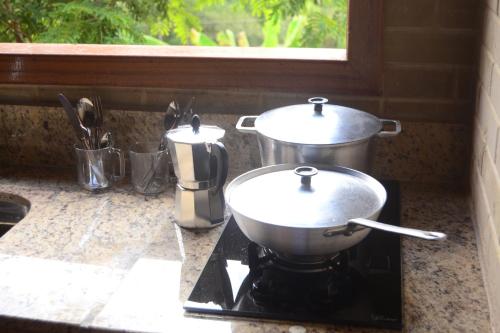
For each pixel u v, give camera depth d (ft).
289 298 3.02
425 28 4.29
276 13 9.39
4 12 8.26
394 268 3.31
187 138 3.64
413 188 4.47
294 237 2.88
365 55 4.38
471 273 3.31
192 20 9.56
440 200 4.26
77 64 4.80
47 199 4.32
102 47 5.05
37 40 8.48
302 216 2.96
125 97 4.88
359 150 3.65
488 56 3.56
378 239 3.63
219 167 3.69
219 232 3.80
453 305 3.02
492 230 3.06
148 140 4.87
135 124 4.85
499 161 2.94
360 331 2.83
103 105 4.92
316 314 2.91
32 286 3.20
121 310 2.99
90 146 4.42
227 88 4.68
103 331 2.86
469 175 4.27
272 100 4.66
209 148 3.65
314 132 3.66
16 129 5.02
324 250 2.96
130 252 3.55
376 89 4.45
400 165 4.58
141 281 3.25
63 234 3.78
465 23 4.23
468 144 4.42
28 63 4.87
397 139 4.53
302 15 9.45
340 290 3.08
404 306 3.01
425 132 4.47
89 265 3.41
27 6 8.29
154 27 9.34
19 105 4.97
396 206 4.08
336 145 3.53
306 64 4.49
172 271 3.34
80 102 4.37
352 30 4.35
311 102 3.88
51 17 8.41
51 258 3.48
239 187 3.30
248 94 4.68
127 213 4.08
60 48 5.02
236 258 3.44
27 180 4.70
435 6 4.23
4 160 5.11
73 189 4.50
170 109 4.43
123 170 4.59
